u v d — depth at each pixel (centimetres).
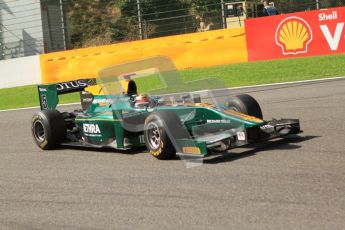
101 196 1820
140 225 1486
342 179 1686
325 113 2931
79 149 2758
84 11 10012
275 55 5488
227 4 6700
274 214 1440
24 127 3847
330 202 1479
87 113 2702
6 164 2577
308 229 1307
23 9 8531
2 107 5619
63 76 6356
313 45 5319
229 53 5678
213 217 1477
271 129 2173
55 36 8750
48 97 2897
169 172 2022
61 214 1673
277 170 1870
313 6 8075
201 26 8575
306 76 4619
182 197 1692
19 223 1631
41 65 6469
